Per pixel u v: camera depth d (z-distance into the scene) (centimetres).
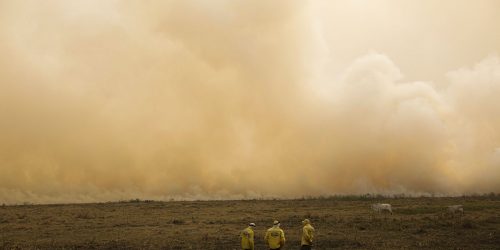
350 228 4256
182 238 3825
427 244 3328
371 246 3306
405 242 3453
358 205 7094
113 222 5178
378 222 4566
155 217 5744
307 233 2645
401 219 4741
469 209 5675
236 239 3744
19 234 4253
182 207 7469
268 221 5003
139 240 3759
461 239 3547
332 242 3484
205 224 4881
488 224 4284
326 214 5584
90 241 3741
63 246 3512
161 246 3459
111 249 3397
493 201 7388
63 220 5500
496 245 3297
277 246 2564
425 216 5050
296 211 6222
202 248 3353
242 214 5953
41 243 3669
